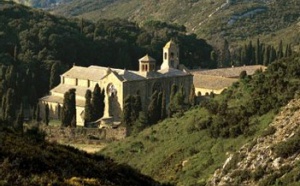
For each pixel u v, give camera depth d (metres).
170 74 185.50
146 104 178.62
